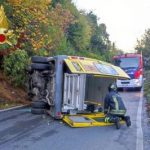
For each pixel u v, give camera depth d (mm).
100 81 14594
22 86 19016
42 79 15227
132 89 28250
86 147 9688
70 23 33875
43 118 13734
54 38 25141
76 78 13742
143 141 10555
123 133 11609
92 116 13930
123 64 28125
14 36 18891
